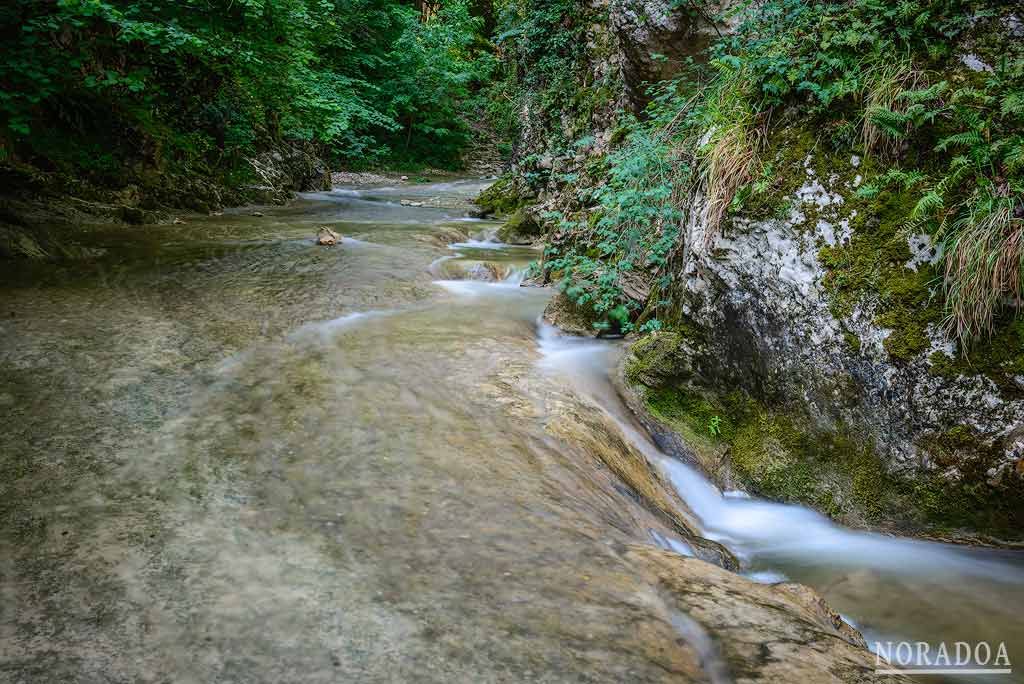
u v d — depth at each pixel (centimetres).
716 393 490
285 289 714
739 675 199
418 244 1057
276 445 353
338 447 354
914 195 423
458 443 369
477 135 3559
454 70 3275
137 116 1234
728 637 220
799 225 452
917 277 413
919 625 323
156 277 729
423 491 312
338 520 282
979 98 411
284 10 1322
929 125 426
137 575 237
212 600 225
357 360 504
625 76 912
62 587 229
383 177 2730
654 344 516
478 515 294
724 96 553
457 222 1398
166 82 1402
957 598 346
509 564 257
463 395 445
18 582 230
